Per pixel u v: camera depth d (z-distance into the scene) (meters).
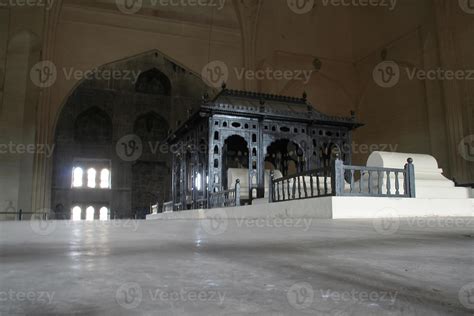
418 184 7.18
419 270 1.52
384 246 2.38
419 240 2.74
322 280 1.32
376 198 5.79
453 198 6.64
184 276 1.39
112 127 35.38
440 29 21.94
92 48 25.09
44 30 23.30
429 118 22.62
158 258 1.88
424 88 23.36
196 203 11.79
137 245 2.54
